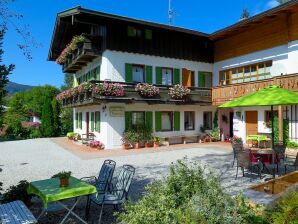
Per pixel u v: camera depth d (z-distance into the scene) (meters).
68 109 31.80
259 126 17.64
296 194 3.38
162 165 11.80
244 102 8.27
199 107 21.67
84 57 19.28
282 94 7.89
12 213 4.51
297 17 15.75
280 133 14.96
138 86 17.55
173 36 20.72
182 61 21.12
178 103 19.05
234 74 20.81
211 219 3.20
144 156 14.48
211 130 22.25
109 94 16.28
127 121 18.22
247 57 19.33
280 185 5.14
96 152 16.19
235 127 19.78
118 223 5.38
